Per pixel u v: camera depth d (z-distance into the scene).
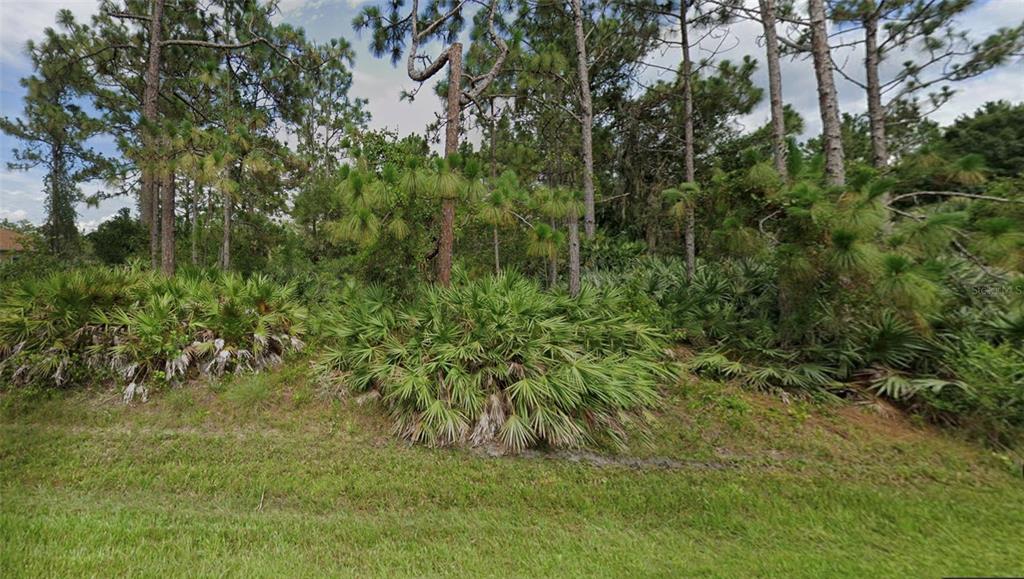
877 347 4.89
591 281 8.72
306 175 12.34
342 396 4.83
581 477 3.65
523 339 4.64
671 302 6.89
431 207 6.02
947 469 3.68
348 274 9.20
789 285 5.04
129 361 4.96
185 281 6.08
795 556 2.62
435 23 7.30
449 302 5.16
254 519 2.96
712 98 11.45
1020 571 2.44
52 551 2.46
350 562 2.54
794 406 4.80
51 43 10.91
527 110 11.39
